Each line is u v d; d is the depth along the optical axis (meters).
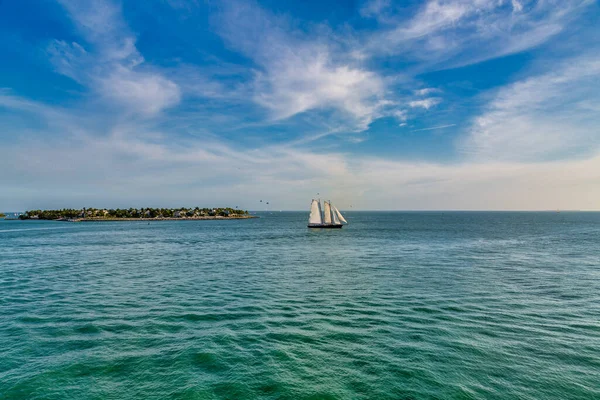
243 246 71.25
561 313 22.58
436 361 15.63
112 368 15.07
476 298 26.41
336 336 18.56
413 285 31.19
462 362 15.53
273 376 14.41
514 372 14.62
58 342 17.81
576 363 15.41
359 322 20.81
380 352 16.53
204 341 17.91
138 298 26.83
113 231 132.50
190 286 31.17
